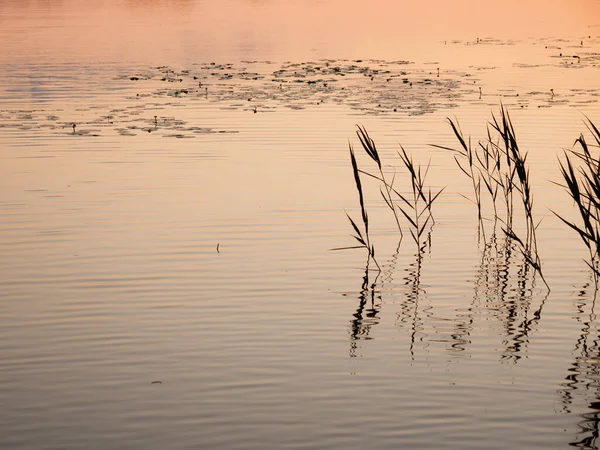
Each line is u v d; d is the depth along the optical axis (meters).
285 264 16.75
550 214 19.78
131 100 32.66
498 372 12.43
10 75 37.72
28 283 15.74
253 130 27.50
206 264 16.70
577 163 23.38
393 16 63.16
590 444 10.48
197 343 13.34
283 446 10.46
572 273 16.45
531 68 40.31
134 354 12.98
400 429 10.84
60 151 24.92
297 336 13.62
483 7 70.44
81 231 18.45
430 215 18.89
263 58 43.69
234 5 71.31
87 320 14.19
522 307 14.88
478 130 27.05
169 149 25.12
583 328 14.02
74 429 10.86
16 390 11.87
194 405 11.45
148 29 55.12
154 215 19.48
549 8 70.50
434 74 38.59
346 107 31.16
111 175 22.50
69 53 44.28
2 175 22.45
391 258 17.19
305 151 24.91
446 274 16.41
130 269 16.41
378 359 12.84
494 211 20.08
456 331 13.88
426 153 24.50
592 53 45.25
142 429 10.86
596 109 30.16
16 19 60.69
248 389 11.89
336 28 56.09
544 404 11.49
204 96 33.50
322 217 19.47
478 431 10.79
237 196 20.80
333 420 11.06
